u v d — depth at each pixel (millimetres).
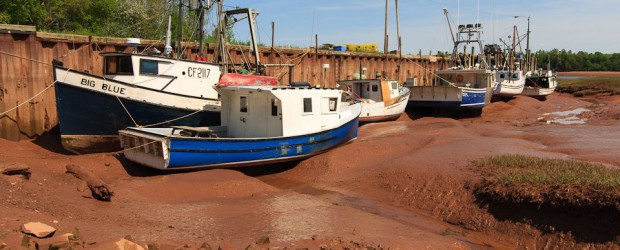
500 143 16594
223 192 12047
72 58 17984
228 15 19891
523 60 47094
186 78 16375
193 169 13250
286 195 12266
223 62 19422
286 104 14578
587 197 9383
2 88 16094
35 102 16891
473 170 12586
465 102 27797
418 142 17297
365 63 31797
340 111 17312
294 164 15406
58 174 10922
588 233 9070
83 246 6723
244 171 14672
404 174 13102
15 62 16391
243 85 16469
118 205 9977
